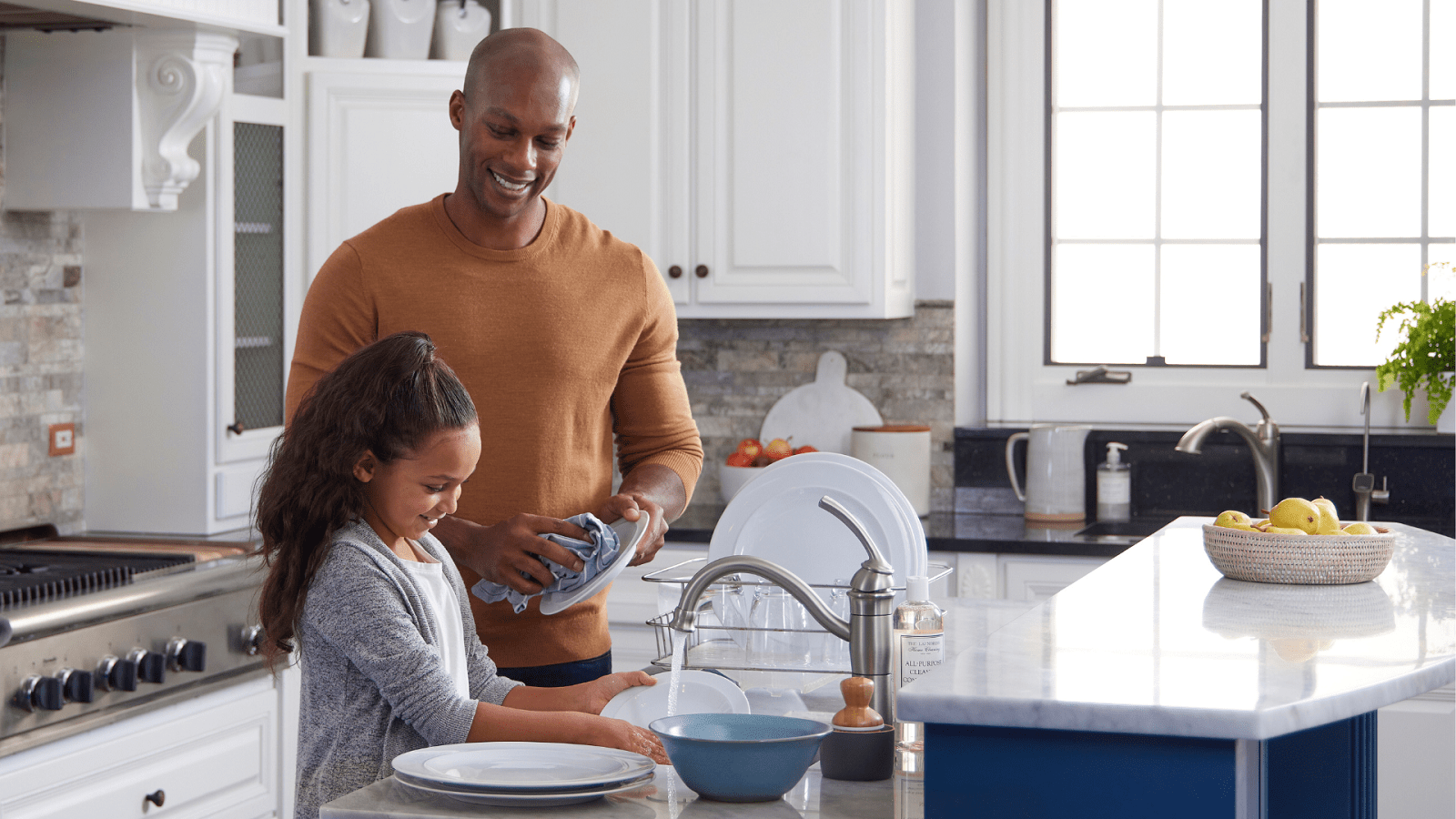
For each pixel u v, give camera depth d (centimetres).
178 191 303
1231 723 120
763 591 173
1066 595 179
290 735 296
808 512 202
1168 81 385
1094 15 388
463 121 201
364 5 338
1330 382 375
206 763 272
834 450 386
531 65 194
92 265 319
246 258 321
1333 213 377
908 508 199
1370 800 194
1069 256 393
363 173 334
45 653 234
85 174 297
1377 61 373
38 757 234
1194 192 385
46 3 268
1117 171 389
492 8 370
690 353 396
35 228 309
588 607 215
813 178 351
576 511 213
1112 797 127
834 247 351
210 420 314
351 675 154
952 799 132
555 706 164
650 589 341
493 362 207
